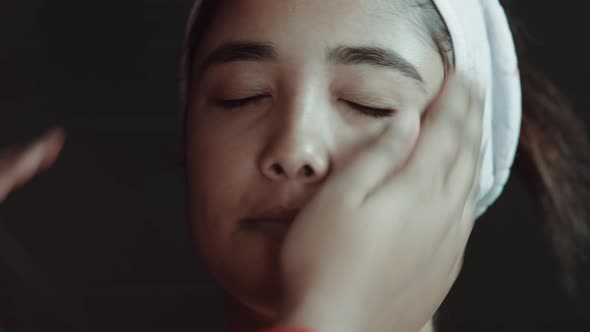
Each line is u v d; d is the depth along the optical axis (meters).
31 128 2.47
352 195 0.76
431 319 1.06
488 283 2.21
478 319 2.20
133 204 2.40
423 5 0.92
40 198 2.38
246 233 0.86
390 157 0.80
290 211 0.84
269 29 0.87
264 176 0.86
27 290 2.28
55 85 2.51
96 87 2.51
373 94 0.86
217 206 0.88
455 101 0.89
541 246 2.21
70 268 2.32
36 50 2.53
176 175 2.43
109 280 2.31
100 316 2.28
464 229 0.88
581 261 2.17
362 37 0.87
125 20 2.54
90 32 2.53
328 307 0.71
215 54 0.91
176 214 2.40
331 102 0.86
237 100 0.89
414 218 0.78
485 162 1.07
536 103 1.27
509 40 1.06
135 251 2.35
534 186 1.32
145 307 2.29
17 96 2.49
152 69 2.52
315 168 0.83
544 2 2.37
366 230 0.75
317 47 0.86
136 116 2.49
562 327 2.18
